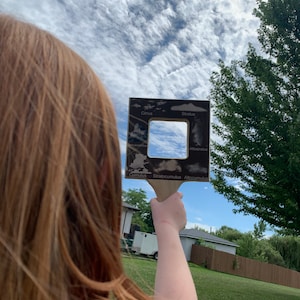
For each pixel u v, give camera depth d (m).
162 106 0.95
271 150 8.90
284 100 9.30
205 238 31.62
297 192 8.81
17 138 0.59
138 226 26.12
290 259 35.56
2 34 0.68
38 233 0.56
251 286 12.70
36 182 0.58
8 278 0.55
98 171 0.66
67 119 0.63
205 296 7.86
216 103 10.00
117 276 0.65
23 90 0.62
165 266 0.80
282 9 9.83
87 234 0.62
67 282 0.58
